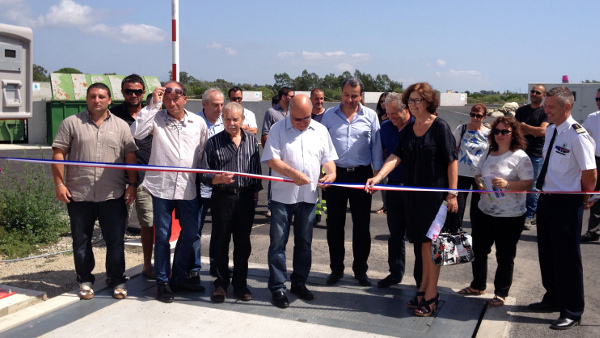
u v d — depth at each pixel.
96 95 4.46
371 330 4.09
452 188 4.34
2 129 19.89
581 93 13.49
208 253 6.51
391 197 5.06
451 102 32.53
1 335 3.93
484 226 4.68
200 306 4.57
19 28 4.79
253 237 7.34
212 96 5.37
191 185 4.72
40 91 24.50
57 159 4.45
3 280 5.21
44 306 4.47
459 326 4.18
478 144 5.84
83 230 4.65
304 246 4.77
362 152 5.12
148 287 5.03
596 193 4.07
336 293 4.95
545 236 4.42
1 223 6.73
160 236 4.68
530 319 4.41
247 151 4.68
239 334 4.01
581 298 4.21
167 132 4.63
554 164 4.21
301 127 4.53
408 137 4.50
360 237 5.15
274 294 4.62
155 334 4.00
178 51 6.93
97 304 4.57
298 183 4.47
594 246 6.84
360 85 5.05
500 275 4.63
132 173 4.80
